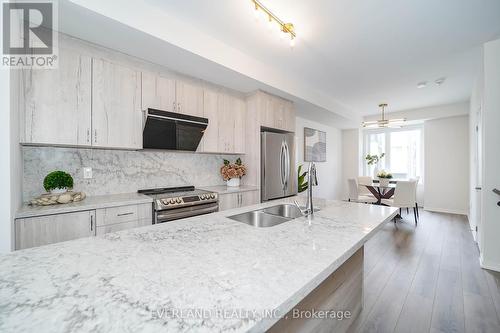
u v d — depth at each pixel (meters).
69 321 0.51
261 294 0.62
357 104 5.11
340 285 1.48
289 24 2.15
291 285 0.67
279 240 1.05
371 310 1.88
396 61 2.99
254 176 3.50
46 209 1.75
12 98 1.53
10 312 0.53
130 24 1.87
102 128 2.20
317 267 0.79
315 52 2.77
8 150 1.46
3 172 1.45
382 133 6.81
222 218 1.45
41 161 2.13
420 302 1.99
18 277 0.70
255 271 0.75
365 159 7.09
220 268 0.77
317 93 4.26
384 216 1.52
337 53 2.79
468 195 5.04
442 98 4.62
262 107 3.51
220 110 3.26
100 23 1.84
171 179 3.08
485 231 2.58
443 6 1.95
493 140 2.48
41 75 1.88
